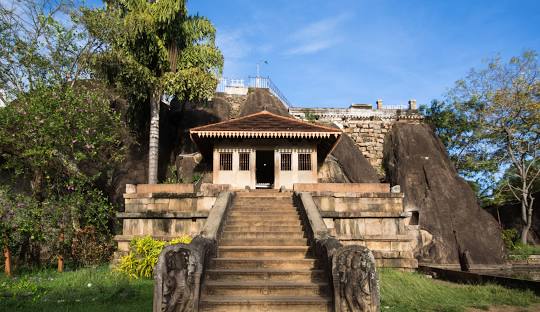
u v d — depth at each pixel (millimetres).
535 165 28656
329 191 13156
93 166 17406
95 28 15406
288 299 6836
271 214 11867
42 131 10797
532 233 27984
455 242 20828
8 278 10273
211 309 6668
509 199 30250
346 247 6590
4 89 11633
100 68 17609
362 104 30188
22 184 13398
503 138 27688
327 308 6719
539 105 25359
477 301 8422
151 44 18734
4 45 11672
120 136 17266
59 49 12898
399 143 26797
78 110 12031
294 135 17125
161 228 12609
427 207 22328
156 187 13133
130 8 19000
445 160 25953
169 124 25484
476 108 28609
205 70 20203
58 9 13625
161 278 5910
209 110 26250
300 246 9445
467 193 23234
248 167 17734
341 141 26250
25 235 11820
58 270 11828
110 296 7871
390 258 12703
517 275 16188
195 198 12875
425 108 31141
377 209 13180
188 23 20109
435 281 11406
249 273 7805
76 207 11648
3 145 11109
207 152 20094
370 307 6133
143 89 18875
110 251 13812
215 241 8758
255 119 18562
